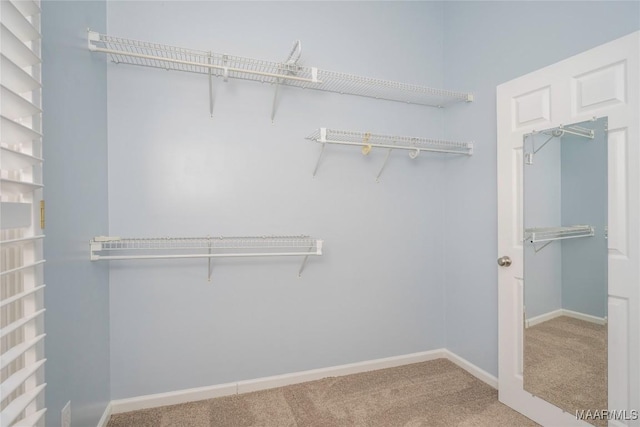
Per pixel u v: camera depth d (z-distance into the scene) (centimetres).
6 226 73
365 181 210
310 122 197
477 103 201
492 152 192
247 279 185
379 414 163
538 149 157
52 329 103
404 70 219
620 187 126
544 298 155
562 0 152
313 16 197
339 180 204
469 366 207
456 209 219
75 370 122
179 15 171
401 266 220
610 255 129
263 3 186
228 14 180
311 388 188
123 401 164
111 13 161
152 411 164
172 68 169
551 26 157
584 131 138
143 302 168
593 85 135
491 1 190
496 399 178
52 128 104
